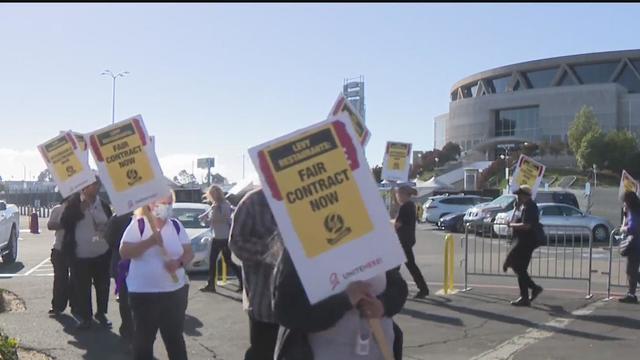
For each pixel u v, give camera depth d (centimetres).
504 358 727
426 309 1009
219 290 1188
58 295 935
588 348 769
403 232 1088
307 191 313
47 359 715
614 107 9256
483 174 7819
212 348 775
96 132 570
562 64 10069
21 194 5672
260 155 312
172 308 541
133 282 538
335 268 310
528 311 992
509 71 10662
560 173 7912
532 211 1016
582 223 2517
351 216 313
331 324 317
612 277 1402
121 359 721
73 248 834
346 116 318
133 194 562
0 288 1116
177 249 546
